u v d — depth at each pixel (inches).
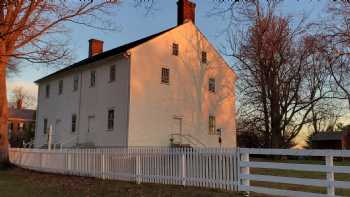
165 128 1082.7
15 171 829.2
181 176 538.9
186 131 1136.8
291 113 1344.7
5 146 885.2
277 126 1250.6
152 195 454.3
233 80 1316.4
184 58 1167.6
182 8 1211.2
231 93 1302.9
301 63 1283.2
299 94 1347.2
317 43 1075.9
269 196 432.1
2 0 399.5
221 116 1255.5
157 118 1065.5
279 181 415.5
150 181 585.6
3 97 882.8
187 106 1152.8
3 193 480.1
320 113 1462.8
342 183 361.4
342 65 986.7
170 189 500.1
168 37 1129.4
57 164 802.2
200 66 1213.7
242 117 1428.4
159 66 1092.5
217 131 1230.9
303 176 614.9
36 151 878.4
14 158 975.6
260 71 1230.9
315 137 2031.3
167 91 1103.0
